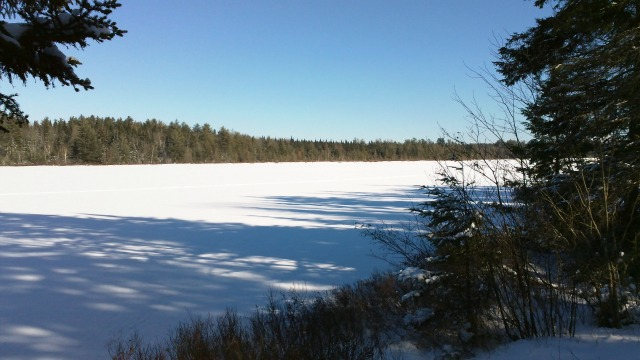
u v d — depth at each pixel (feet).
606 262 13.71
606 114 16.05
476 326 15.78
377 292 23.91
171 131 362.53
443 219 15.37
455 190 16.01
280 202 93.15
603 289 15.31
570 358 12.52
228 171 204.23
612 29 17.22
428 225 16.03
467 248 15.10
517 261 15.42
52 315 25.30
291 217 69.92
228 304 27.12
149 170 197.98
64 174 166.20
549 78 17.44
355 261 39.14
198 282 32.30
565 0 19.61
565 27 18.80
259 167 242.99
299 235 53.16
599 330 14.38
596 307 16.05
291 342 16.10
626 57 15.89
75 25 8.79
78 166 216.54
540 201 14.96
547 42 21.57
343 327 19.65
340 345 16.80
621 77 16.28
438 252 16.20
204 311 25.85
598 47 17.24
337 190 124.47
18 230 55.36
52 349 20.58
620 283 14.66
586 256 14.25
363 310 21.72
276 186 136.15
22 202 87.61
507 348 14.67
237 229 57.62
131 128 358.43
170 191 114.93
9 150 270.05
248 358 14.88
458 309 15.93
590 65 16.67
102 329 23.13
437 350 16.58
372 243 46.91
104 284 31.73
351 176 189.98
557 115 17.15
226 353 15.46
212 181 150.51
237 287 30.99
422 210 16.62
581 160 16.01
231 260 39.75
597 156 15.97
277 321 19.98
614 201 14.89
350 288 27.02
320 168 246.47
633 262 14.61
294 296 27.86
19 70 9.06
